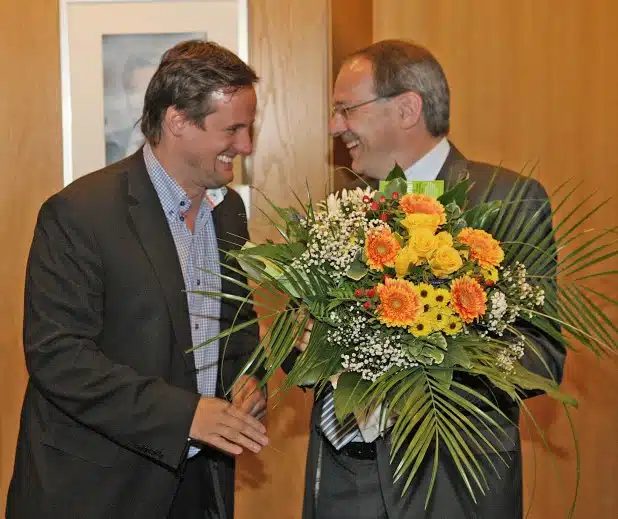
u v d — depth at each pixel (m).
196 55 2.22
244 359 2.45
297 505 3.42
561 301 1.95
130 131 3.20
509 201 1.94
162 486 2.19
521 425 3.58
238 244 2.46
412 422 1.59
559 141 3.46
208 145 2.22
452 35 3.47
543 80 3.46
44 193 3.25
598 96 3.44
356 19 3.39
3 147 3.24
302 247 1.85
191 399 2.12
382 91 2.30
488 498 1.99
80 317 2.14
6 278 3.27
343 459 2.11
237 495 3.43
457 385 1.70
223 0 3.17
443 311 1.70
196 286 2.35
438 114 2.31
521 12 3.44
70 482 2.17
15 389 3.31
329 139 3.25
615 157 3.45
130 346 2.18
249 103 2.25
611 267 3.45
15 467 2.29
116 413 2.10
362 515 2.08
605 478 3.56
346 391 1.70
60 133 3.24
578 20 3.43
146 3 3.17
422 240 1.71
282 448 3.42
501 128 3.48
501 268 1.81
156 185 2.29
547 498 3.58
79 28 3.18
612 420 3.54
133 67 3.19
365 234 1.77
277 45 3.24
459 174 2.11
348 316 1.78
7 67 3.23
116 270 2.17
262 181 3.27
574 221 3.47
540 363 2.02
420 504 1.97
